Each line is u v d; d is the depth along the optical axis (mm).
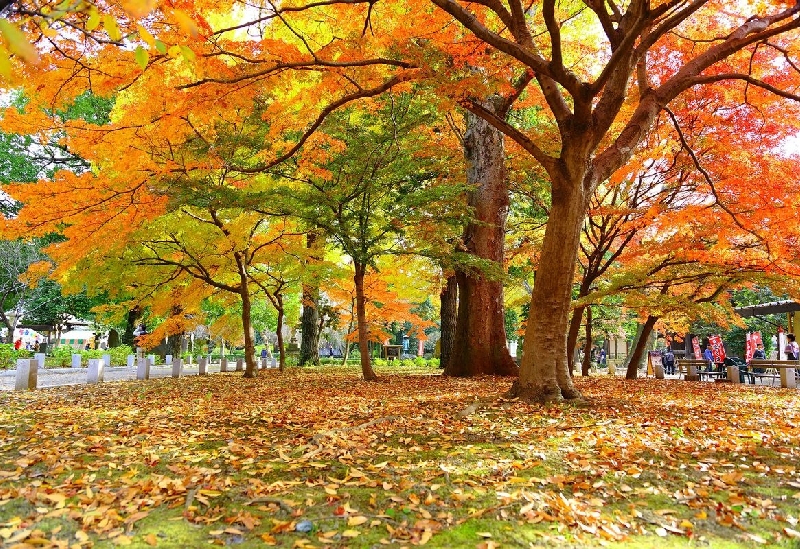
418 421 6559
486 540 2908
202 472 4172
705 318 13117
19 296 26438
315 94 9086
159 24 6602
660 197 12773
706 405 8578
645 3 6727
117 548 2773
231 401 9062
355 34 8477
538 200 15867
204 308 27094
